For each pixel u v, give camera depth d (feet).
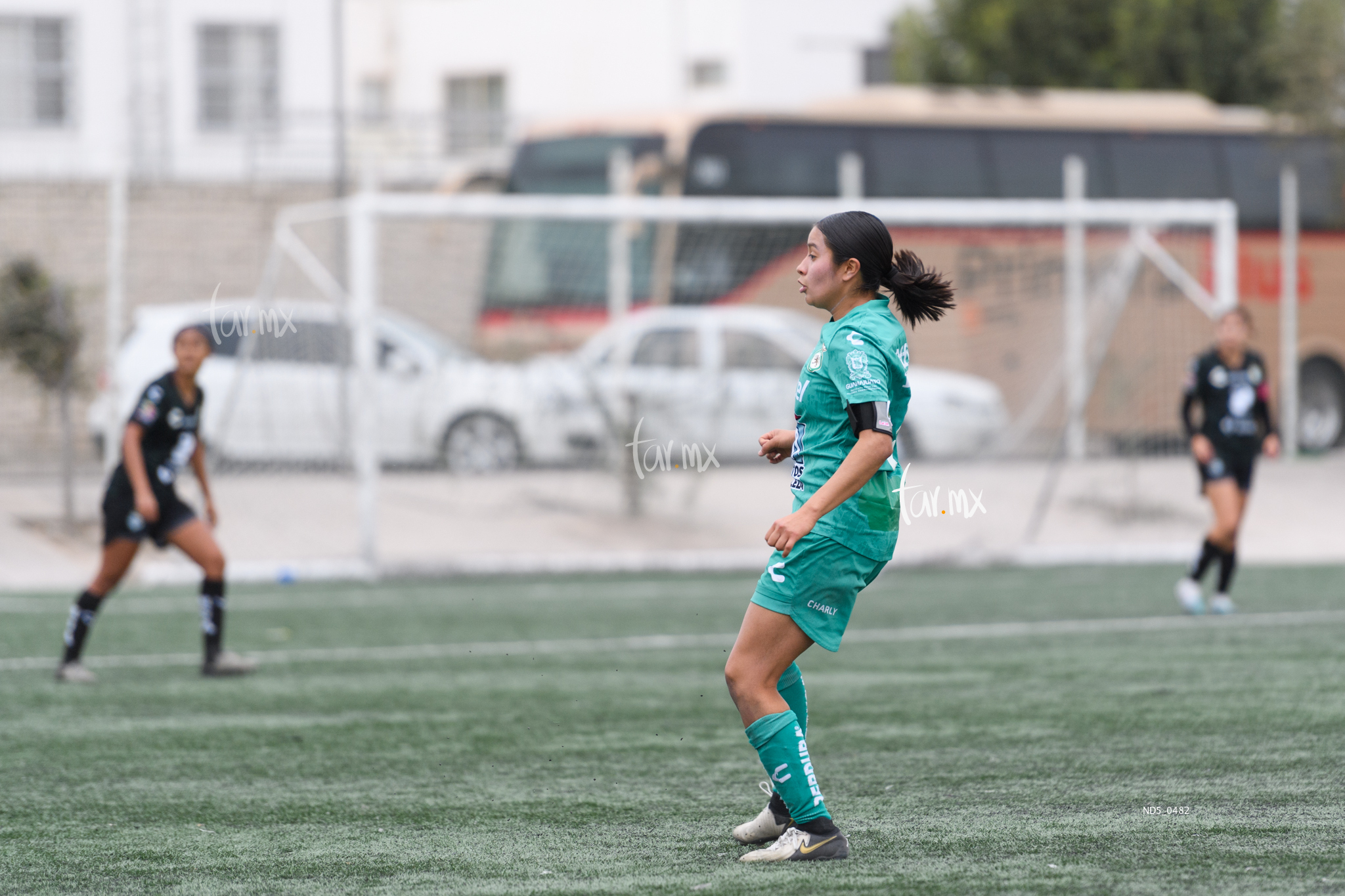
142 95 326.85
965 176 275.59
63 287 193.47
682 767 78.43
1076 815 66.28
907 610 143.43
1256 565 177.88
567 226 228.22
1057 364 223.30
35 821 67.31
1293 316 262.67
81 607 106.73
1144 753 79.77
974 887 54.60
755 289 232.53
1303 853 59.26
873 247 57.82
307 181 251.19
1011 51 381.60
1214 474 135.23
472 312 234.79
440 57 405.80
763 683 58.13
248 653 119.85
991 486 217.15
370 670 111.45
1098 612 140.15
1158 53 370.53
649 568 180.24
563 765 79.05
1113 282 220.23
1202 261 237.86
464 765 79.10
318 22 339.57
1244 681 102.06
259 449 183.93
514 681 106.52
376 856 60.70
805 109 286.87
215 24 334.44
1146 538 203.41
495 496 203.72
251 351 181.27
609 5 396.16
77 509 200.64
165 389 106.32
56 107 328.70
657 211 179.32
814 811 58.65
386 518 198.70
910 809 67.77
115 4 330.75
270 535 185.57
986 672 107.86
